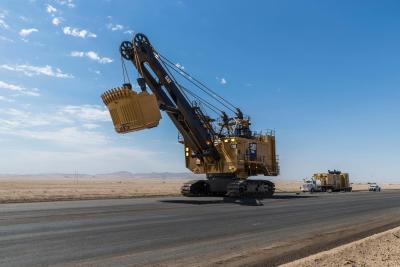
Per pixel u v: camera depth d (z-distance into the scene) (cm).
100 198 3475
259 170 3938
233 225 1800
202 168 3778
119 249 1202
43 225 1609
